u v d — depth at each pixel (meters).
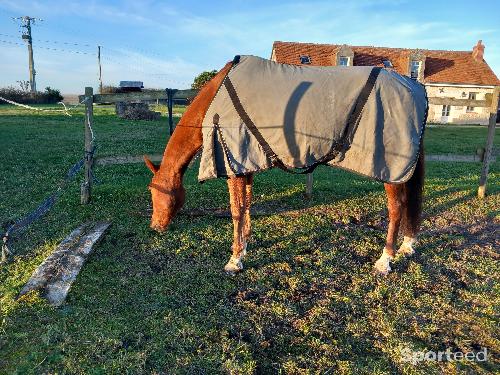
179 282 3.50
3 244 3.79
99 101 5.27
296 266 3.88
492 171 8.34
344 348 2.74
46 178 6.86
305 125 3.26
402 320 3.06
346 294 3.41
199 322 2.96
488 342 2.84
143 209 5.20
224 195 5.92
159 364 2.53
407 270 3.84
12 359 2.53
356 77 3.35
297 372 2.52
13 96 30.09
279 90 3.29
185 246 4.20
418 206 3.84
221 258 3.98
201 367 2.52
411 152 3.37
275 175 7.54
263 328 2.93
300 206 5.64
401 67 27.41
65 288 3.28
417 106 3.40
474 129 17.70
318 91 3.28
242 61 3.48
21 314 2.95
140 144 11.06
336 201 5.89
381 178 3.38
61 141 10.97
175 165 3.67
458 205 5.74
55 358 2.54
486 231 4.85
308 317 3.08
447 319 3.09
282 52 27.70
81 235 4.26
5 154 8.83
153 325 2.89
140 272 3.64
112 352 2.61
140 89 37.03
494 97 5.79
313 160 3.38
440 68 27.66
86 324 2.88
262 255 4.08
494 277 3.73
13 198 5.71
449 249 4.30
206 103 3.51
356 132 3.33
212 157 3.33
